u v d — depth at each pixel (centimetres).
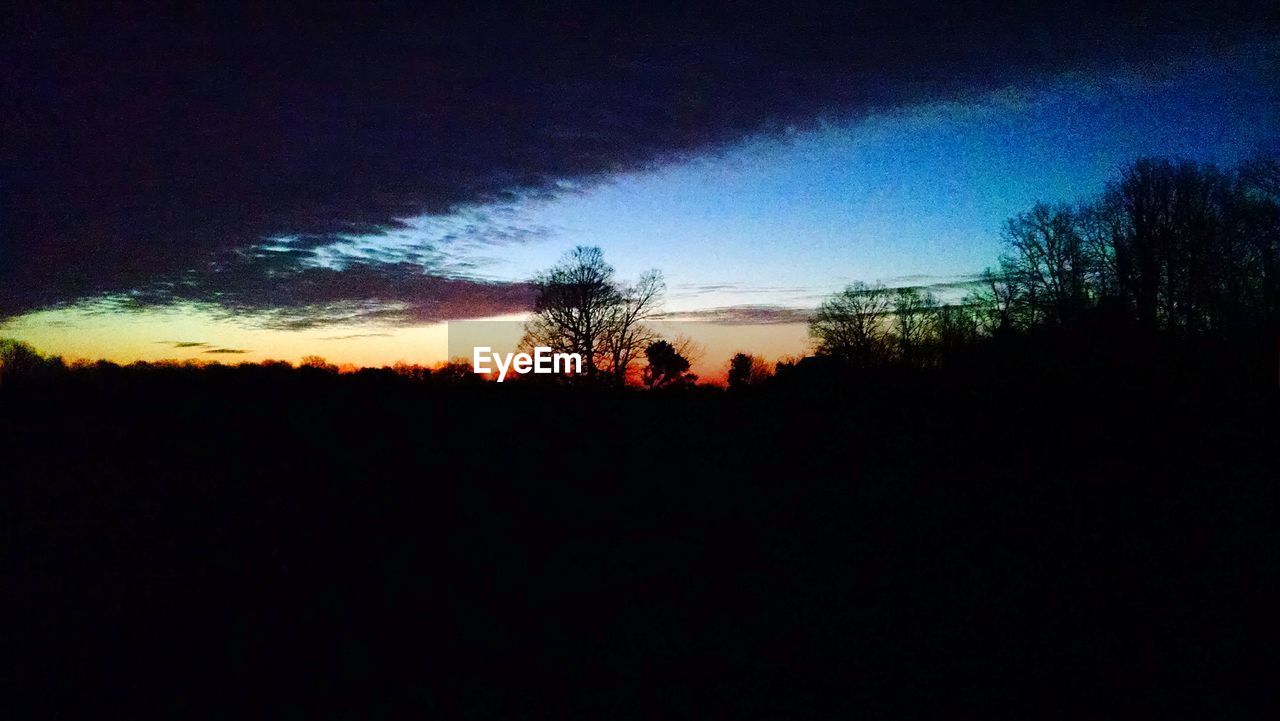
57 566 1032
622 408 3181
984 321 3884
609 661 712
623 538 1220
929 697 635
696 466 2109
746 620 824
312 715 602
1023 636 773
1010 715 602
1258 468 1792
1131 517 1359
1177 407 2383
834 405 2928
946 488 1709
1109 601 884
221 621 818
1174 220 3244
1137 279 3297
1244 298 2967
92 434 2508
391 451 2328
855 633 786
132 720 593
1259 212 3014
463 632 789
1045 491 1638
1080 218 3653
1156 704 616
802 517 1390
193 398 3084
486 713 606
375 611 855
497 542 1188
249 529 1271
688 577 996
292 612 851
